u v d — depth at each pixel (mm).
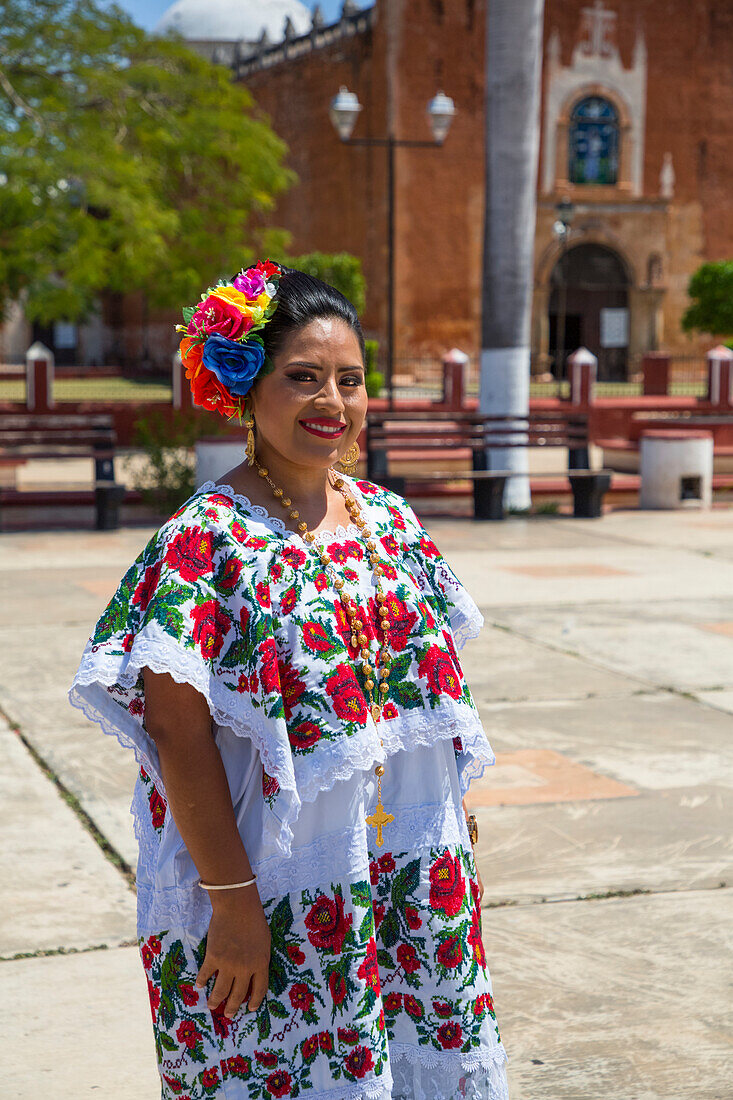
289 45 41562
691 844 4320
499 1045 2082
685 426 16234
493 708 5922
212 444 11758
